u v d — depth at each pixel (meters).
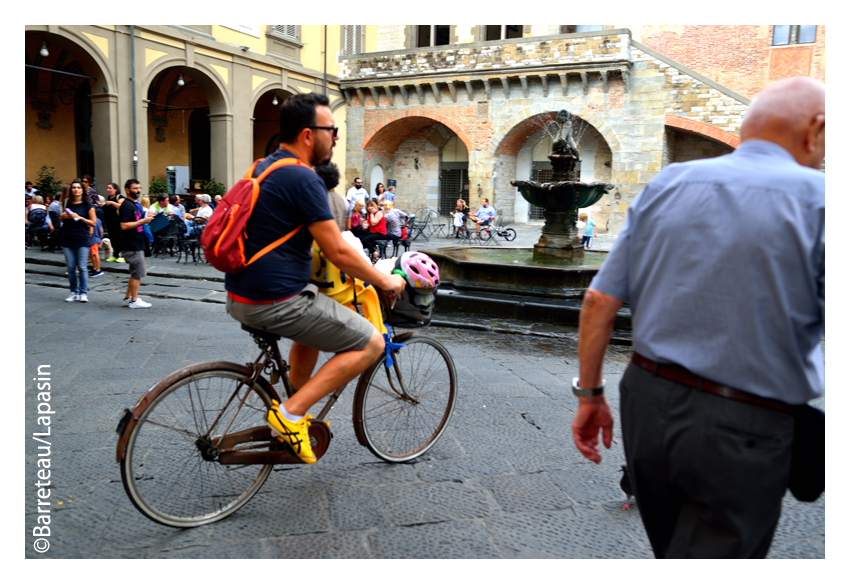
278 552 2.38
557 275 7.56
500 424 3.84
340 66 25.31
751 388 1.39
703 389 1.43
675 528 1.53
